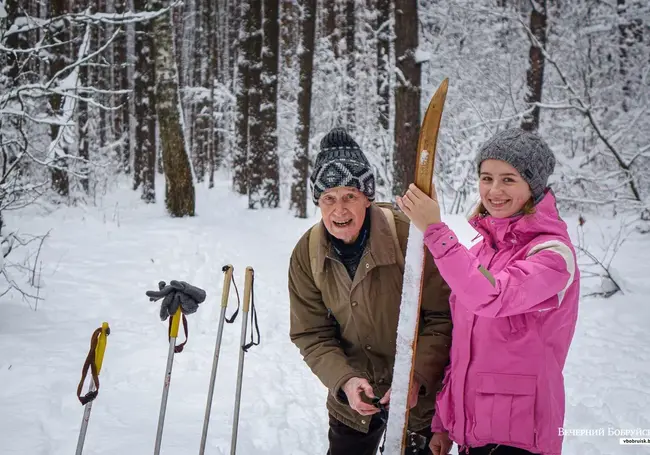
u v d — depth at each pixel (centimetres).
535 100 1455
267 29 1592
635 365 575
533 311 221
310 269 276
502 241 239
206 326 682
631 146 1405
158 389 488
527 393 225
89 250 995
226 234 1237
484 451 236
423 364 258
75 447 370
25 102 791
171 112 1432
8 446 358
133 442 382
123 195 2086
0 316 625
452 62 1717
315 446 412
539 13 1434
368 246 259
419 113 1070
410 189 215
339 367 266
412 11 1049
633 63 1655
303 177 1541
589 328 695
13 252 905
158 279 848
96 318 663
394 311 266
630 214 1269
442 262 212
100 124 2436
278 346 629
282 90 2144
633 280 847
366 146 1697
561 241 224
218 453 374
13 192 706
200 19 3028
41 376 473
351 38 1875
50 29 794
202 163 2867
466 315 237
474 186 1384
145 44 1986
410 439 272
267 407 464
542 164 231
